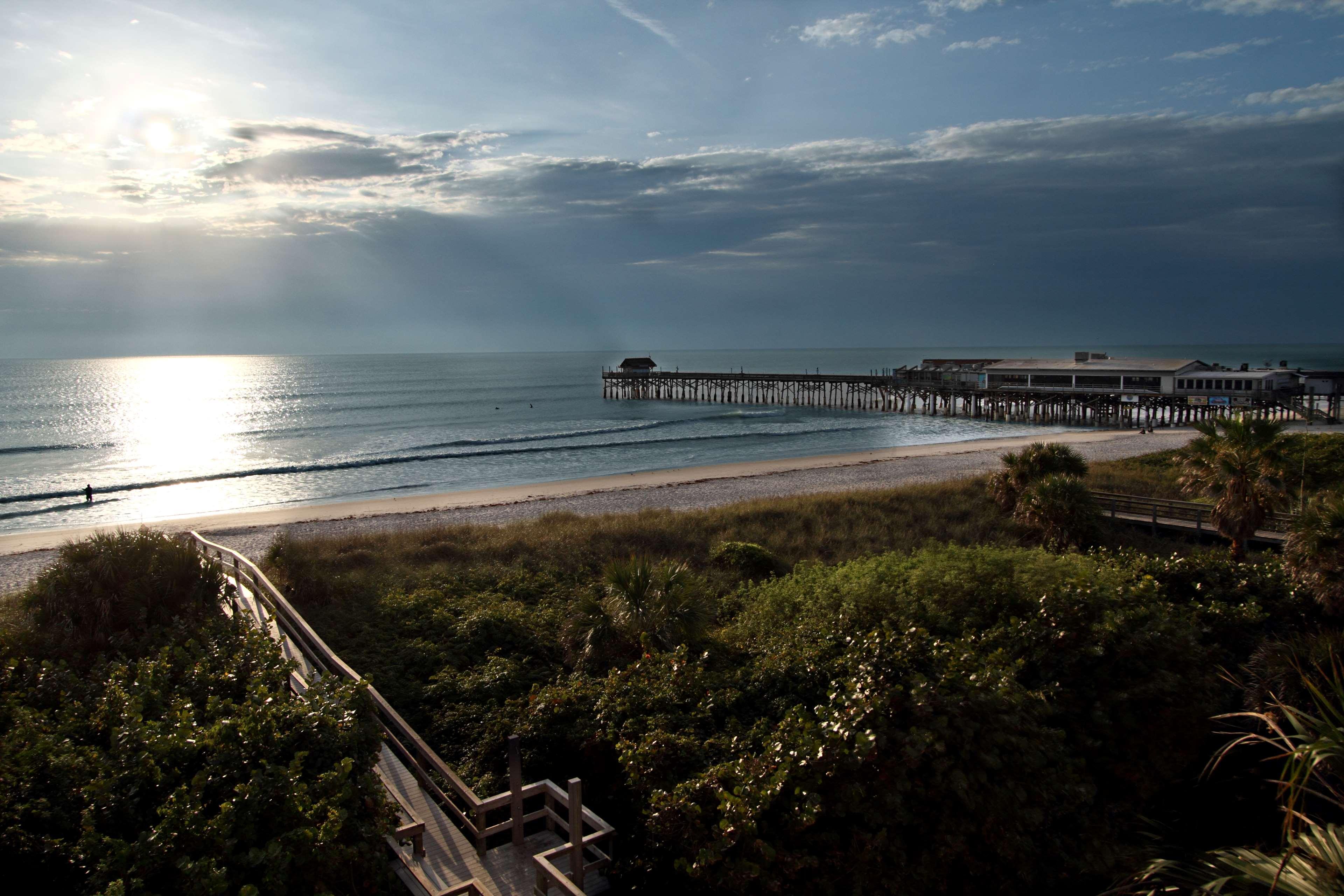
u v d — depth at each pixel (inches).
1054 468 1117.7
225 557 821.2
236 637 466.3
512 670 543.8
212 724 328.8
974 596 593.6
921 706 343.0
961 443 2448.3
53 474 2059.5
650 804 335.9
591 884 315.3
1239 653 533.0
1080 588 486.3
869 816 311.6
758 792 314.0
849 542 1043.9
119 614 559.5
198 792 267.9
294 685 448.5
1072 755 396.2
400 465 2188.7
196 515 1533.0
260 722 311.4
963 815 323.3
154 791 281.9
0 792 265.0
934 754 331.3
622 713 432.1
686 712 435.8
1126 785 389.7
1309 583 587.8
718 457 2303.2
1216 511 895.7
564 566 898.7
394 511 1482.5
